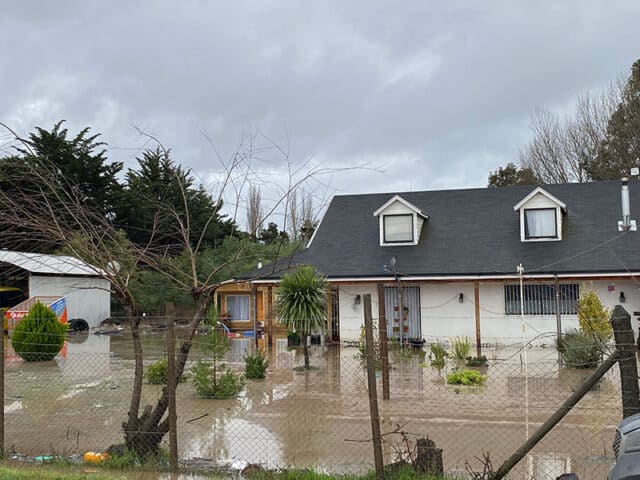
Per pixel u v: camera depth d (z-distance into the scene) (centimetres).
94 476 718
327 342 2450
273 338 2736
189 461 811
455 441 924
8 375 1708
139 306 3381
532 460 813
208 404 1273
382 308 1227
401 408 1183
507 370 1662
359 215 2833
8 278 2989
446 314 2472
